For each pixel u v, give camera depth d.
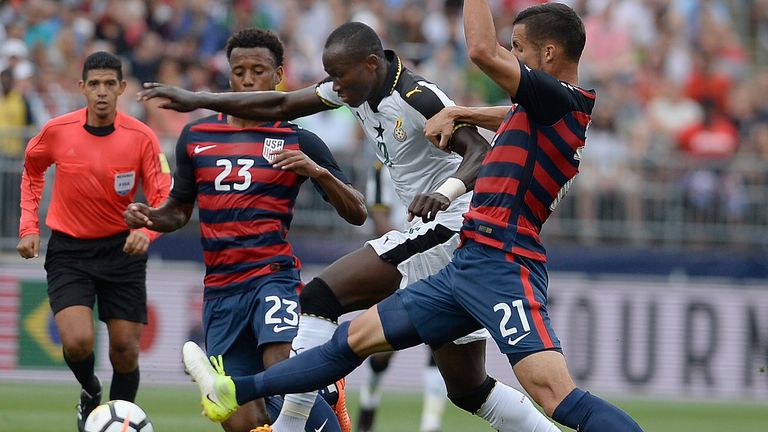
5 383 45.84
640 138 59.62
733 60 66.75
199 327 47.97
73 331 28.66
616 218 51.53
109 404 23.17
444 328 20.92
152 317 47.53
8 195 46.62
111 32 55.22
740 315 51.34
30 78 49.62
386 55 23.70
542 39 20.66
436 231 23.78
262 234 24.86
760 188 52.38
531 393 20.11
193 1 57.78
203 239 25.30
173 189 25.53
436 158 23.88
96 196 29.19
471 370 23.70
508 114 20.95
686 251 51.19
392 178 24.73
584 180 51.41
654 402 49.16
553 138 20.27
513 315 20.08
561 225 51.22
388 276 23.62
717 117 62.66
